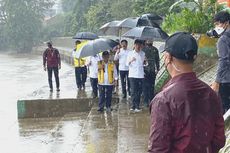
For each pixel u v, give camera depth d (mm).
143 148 8695
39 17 74688
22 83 29156
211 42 13469
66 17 69438
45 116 15734
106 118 12711
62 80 23266
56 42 66625
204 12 14922
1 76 34250
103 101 13648
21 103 15641
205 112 2963
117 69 15508
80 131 12008
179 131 2912
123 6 37656
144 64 12711
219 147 3096
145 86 13039
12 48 75562
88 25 47469
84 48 13133
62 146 10945
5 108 19141
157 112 2912
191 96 2945
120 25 15773
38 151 10867
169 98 2916
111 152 9078
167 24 16297
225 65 6152
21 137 12750
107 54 13312
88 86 19141
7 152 11078
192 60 3018
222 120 3088
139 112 12617
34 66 44219
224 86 6211
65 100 15781
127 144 9047
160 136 2879
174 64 3031
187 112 2900
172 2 23844
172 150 2936
